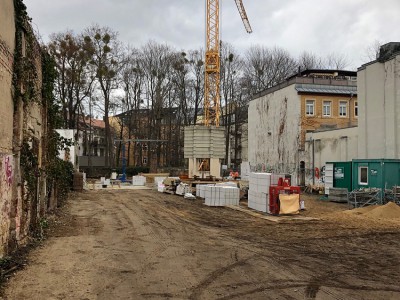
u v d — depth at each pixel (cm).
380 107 2567
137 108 6162
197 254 1026
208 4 5488
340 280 793
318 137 3491
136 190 3469
